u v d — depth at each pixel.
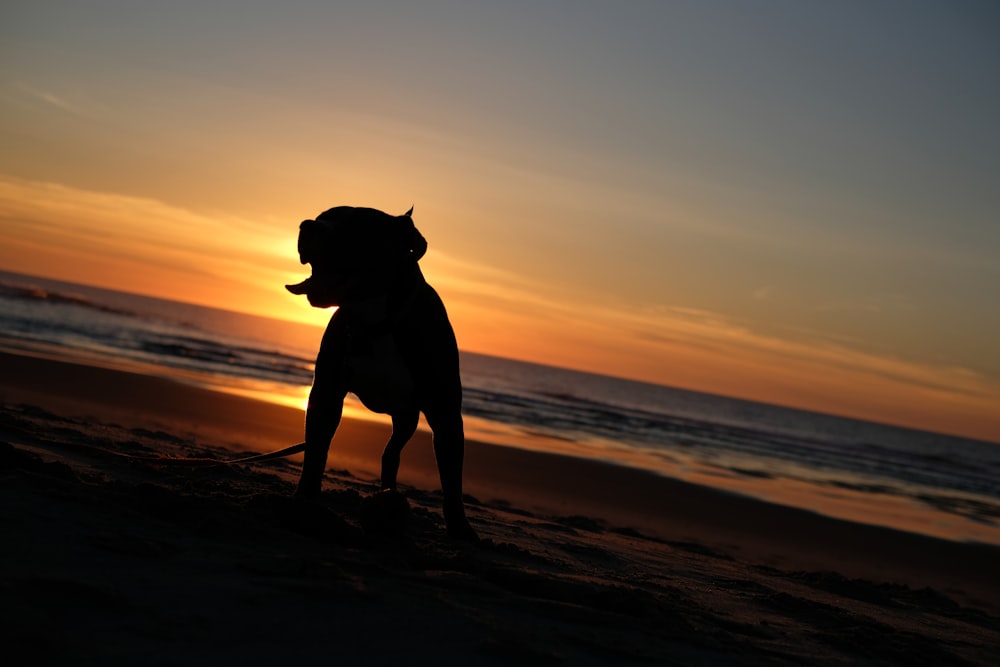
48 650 2.28
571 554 6.22
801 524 17.27
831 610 5.55
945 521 23.25
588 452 27.14
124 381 22.22
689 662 3.37
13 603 2.54
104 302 115.06
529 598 3.79
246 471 6.67
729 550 13.05
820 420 148.50
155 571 3.20
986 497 36.22
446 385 4.85
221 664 2.40
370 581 3.57
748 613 5.04
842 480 33.53
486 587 3.81
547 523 8.47
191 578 3.17
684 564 7.27
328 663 2.55
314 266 4.50
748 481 25.94
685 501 17.98
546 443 27.98
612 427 42.28
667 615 4.12
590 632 3.46
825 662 3.97
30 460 4.82
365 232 4.48
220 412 19.73
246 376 36.94
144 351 40.84
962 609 7.61
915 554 15.82
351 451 16.42
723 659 3.58
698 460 31.42
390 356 4.72
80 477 4.88
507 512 9.25
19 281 150.50
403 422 5.66
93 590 2.75
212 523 4.02
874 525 18.77
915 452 73.12
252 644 2.60
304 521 4.43
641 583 5.24
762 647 3.98
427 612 3.26
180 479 5.73
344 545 4.39
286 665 2.47
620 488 18.28
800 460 41.44
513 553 5.27
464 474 16.45
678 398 135.25
